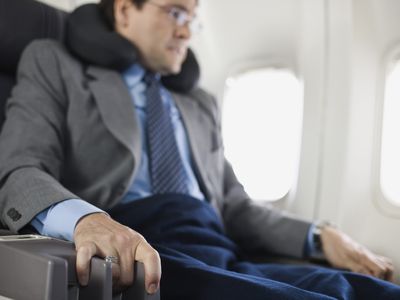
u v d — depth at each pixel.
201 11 2.25
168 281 0.93
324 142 1.98
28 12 1.54
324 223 1.52
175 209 1.25
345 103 1.94
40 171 1.09
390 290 0.98
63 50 1.44
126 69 1.52
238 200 1.65
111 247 0.80
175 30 1.54
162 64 1.56
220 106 2.28
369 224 1.86
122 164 1.31
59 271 0.66
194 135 1.58
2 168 1.11
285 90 2.14
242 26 2.19
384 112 1.88
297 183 2.04
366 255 1.37
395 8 1.83
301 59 2.06
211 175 1.58
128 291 0.80
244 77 2.23
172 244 1.15
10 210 1.00
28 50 1.41
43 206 0.96
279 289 0.85
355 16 1.91
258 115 2.20
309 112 2.03
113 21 1.57
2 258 0.73
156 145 1.39
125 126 1.33
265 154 2.17
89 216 0.91
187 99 1.69
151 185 1.35
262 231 1.55
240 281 0.88
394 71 1.87
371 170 1.89
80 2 2.44
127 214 1.20
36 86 1.32
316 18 2.00
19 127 1.21
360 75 1.92
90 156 1.30
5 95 1.46
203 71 2.31
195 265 0.94
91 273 0.73
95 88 1.37
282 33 2.11
